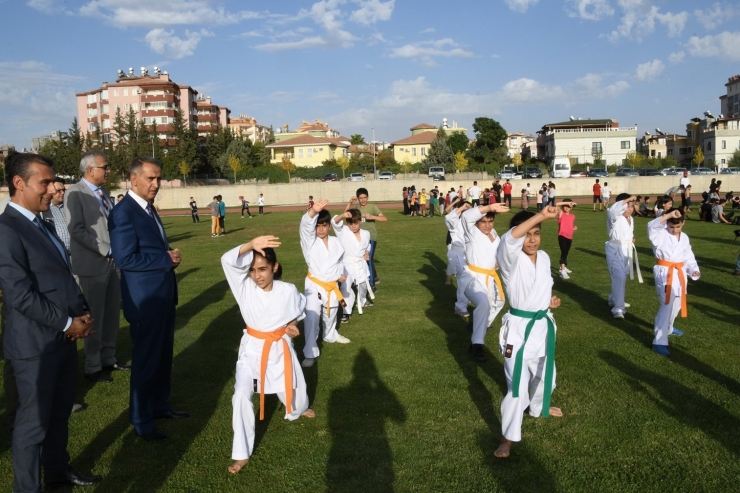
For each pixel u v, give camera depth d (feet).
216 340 26.14
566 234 39.14
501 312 31.45
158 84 249.75
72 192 20.59
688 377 20.33
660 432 16.28
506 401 15.01
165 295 16.56
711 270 40.81
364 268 30.17
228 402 19.11
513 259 15.33
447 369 21.76
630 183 161.79
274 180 189.78
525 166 206.08
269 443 16.06
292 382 16.20
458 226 36.04
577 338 25.20
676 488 13.58
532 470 14.44
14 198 13.06
